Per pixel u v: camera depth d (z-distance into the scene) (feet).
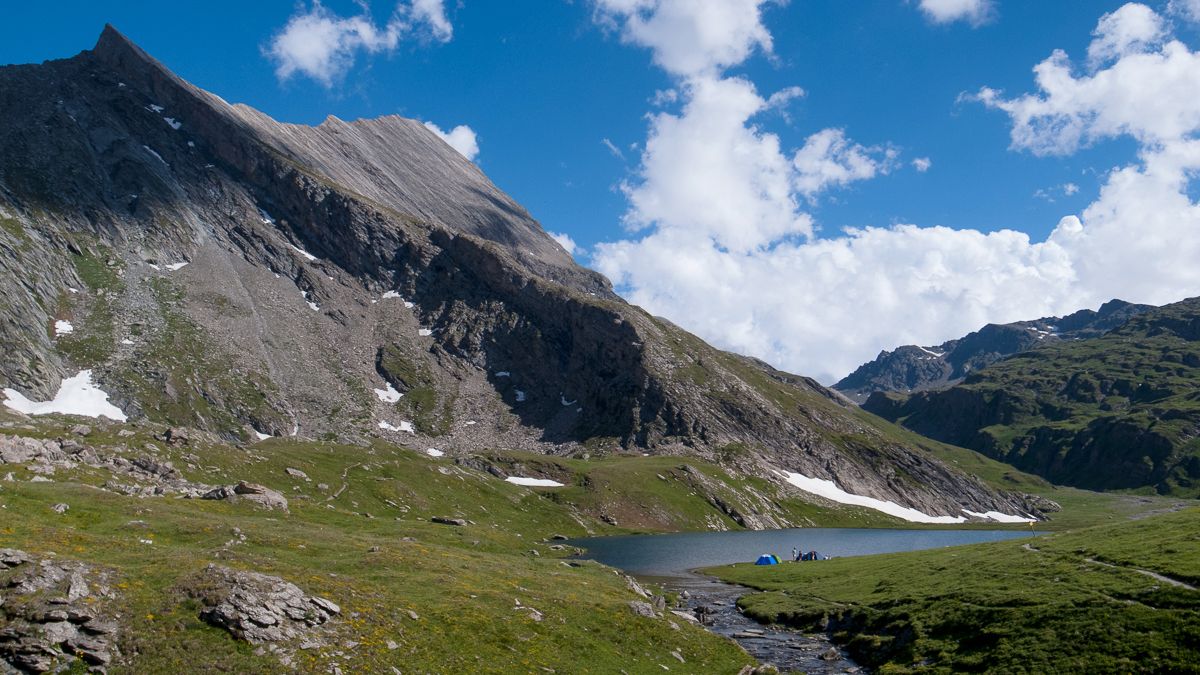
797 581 301.22
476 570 200.34
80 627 112.57
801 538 598.75
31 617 110.63
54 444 277.23
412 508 461.78
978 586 204.23
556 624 161.58
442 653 133.39
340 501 422.41
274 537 196.75
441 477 560.61
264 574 139.33
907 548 517.96
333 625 130.72
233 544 183.73
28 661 104.37
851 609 225.97
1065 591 176.24
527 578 204.33
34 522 158.10
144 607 120.57
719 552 461.78
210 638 117.19
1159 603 153.28
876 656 187.11
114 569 130.31
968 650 165.58
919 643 179.32
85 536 154.92
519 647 144.66
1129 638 142.41
